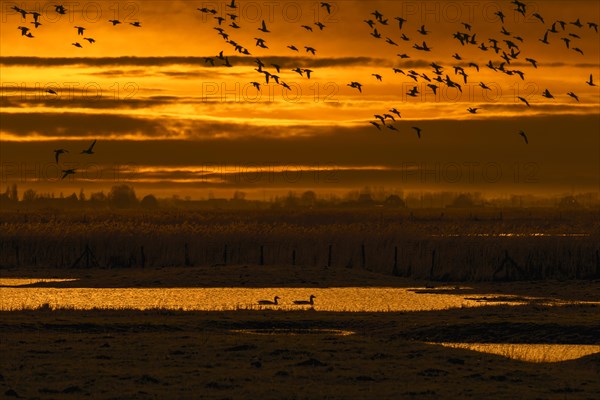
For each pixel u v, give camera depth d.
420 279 64.19
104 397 25.08
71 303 49.91
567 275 64.62
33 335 35.28
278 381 27.11
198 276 60.62
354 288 57.66
